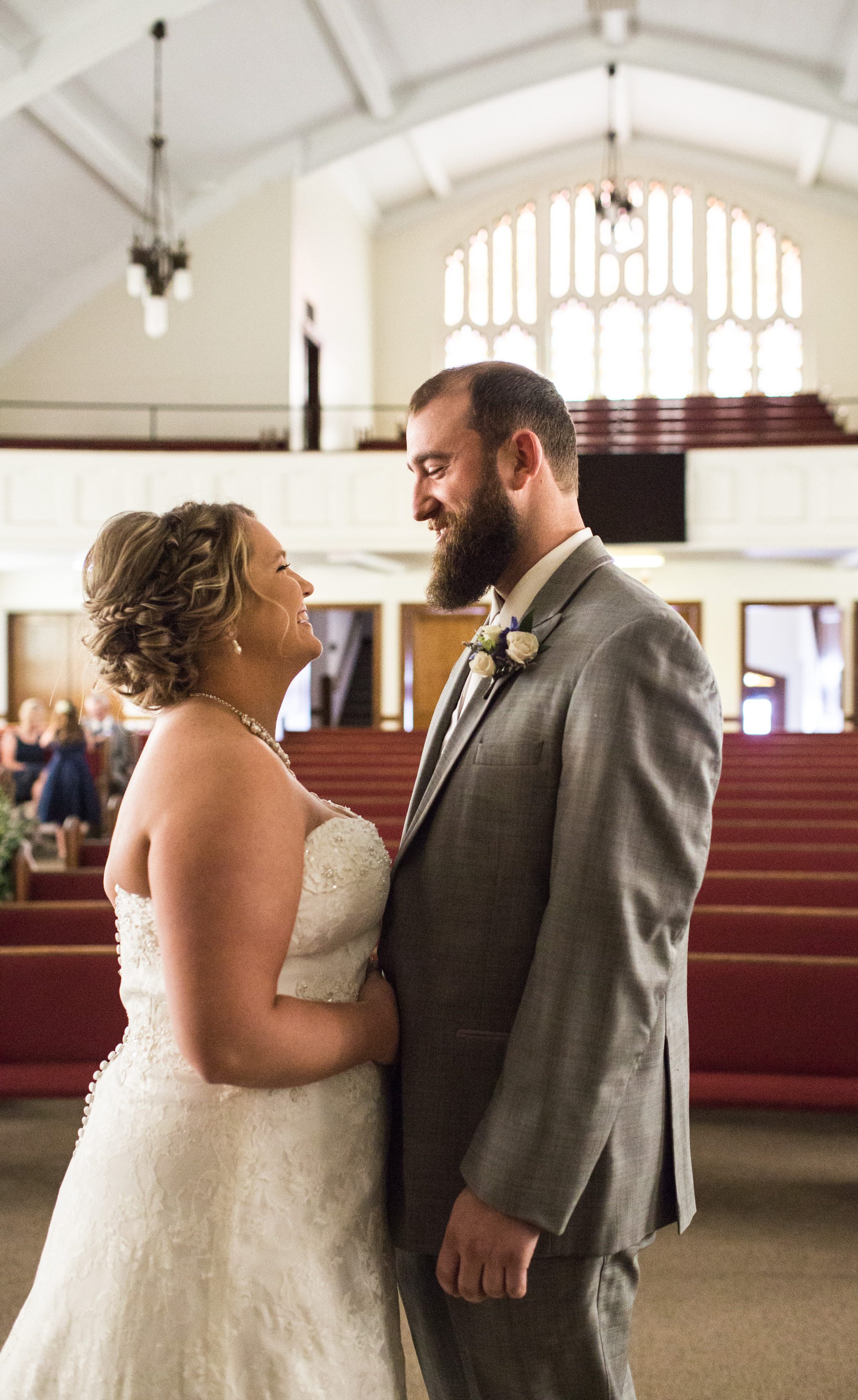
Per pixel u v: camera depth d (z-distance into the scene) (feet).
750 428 41.83
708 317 50.57
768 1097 9.30
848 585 43.16
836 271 49.83
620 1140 4.31
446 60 40.16
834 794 21.27
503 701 4.63
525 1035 4.00
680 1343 7.41
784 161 48.65
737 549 35.68
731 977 10.03
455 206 51.57
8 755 26.84
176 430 41.42
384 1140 4.67
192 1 28.40
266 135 39.91
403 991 4.63
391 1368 4.45
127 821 4.17
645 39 40.57
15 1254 8.54
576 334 51.34
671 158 50.08
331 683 48.49
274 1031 3.85
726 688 43.65
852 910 11.44
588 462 35.55
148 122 36.45
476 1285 3.99
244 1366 4.00
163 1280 4.01
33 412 41.50
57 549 35.88
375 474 35.96
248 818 3.91
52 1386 4.09
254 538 4.50
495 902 4.44
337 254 46.57
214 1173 4.08
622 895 3.94
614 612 4.41
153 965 4.22
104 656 4.40
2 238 36.40
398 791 21.25
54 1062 10.14
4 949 10.38
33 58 28.86
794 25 37.68
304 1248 4.16
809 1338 7.47
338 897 4.31
